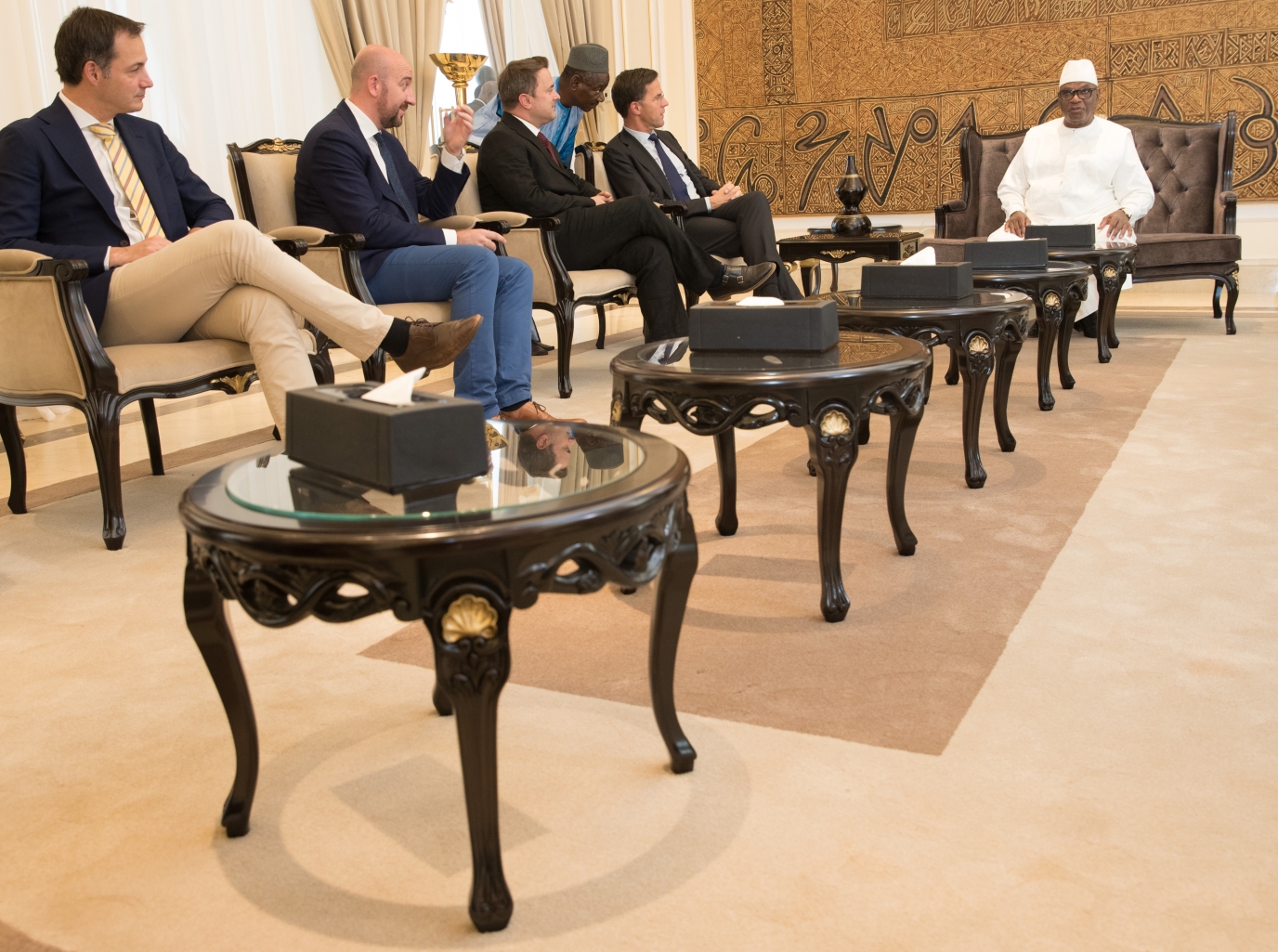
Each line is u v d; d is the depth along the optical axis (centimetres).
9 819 133
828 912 108
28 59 398
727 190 514
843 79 736
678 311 444
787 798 130
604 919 109
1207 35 636
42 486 307
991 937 103
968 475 265
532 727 150
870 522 240
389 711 159
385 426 109
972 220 581
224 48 476
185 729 157
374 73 355
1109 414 343
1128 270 440
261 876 119
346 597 103
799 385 173
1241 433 310
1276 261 643
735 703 155
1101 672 161
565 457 123
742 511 255
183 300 264
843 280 796
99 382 240
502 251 361
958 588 198
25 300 242
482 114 595
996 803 127
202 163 468
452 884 116
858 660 168
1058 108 681
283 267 264
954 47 701
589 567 107
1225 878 111
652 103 522
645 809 128
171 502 285
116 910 114
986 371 256
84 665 181
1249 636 172
